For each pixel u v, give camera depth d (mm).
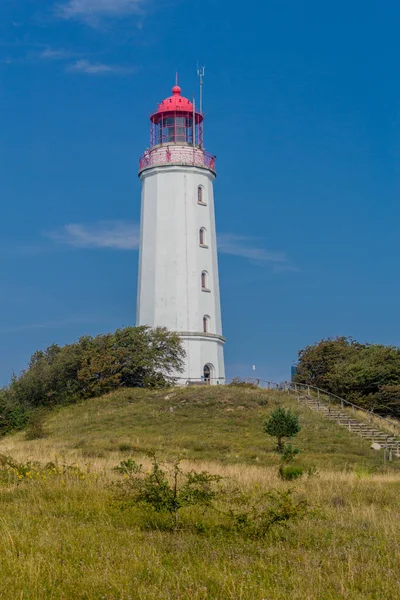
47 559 12273
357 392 57188
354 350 64312
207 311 62625
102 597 10484
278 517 15680
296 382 63188
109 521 16062
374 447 41969
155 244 63156
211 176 65750
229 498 19109
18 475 22312
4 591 10578
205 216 64312
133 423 49219
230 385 58406
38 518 16078
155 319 61938
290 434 40094
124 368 59719
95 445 40062
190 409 51688
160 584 11117
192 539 14344
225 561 12492
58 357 61750
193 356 61031
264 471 28562
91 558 12539
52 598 10523
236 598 10516
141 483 17547
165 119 65875
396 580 11594
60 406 58500
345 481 25516
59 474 22766
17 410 56031
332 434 44812
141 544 13789
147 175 64938
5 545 13070
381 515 18000
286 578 11594
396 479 28672
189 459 34500
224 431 45906
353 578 11586
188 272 62188
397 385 56562
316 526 15930
